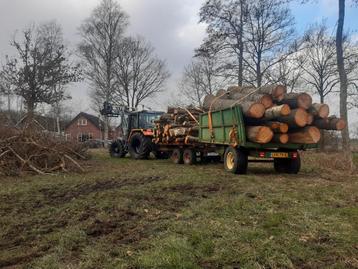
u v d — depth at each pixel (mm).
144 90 50312
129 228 5422
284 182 9289
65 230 5359
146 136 18000
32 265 4191
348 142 15398
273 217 5684
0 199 7629
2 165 11289
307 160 14648
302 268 4020
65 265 4121
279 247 4445
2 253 4598
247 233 4898
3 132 12312
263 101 10188
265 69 27656
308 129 10086
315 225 5293
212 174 10859
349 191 7918
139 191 8008
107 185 9148
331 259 4211
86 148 17750
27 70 33688
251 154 10789
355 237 4797
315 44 32500
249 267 3955
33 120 13539
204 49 27844
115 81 46656
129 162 16172
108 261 4203
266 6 26734
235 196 7402
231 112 10859
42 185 9227
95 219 5875
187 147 14875
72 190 8539
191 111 15219
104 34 45562
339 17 15898
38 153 12336
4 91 33469
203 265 4078
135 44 48938
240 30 27188
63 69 35781
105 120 45375
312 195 7465
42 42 36531
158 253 4266
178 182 9180
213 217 5824
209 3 27031
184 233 5023
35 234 5305
